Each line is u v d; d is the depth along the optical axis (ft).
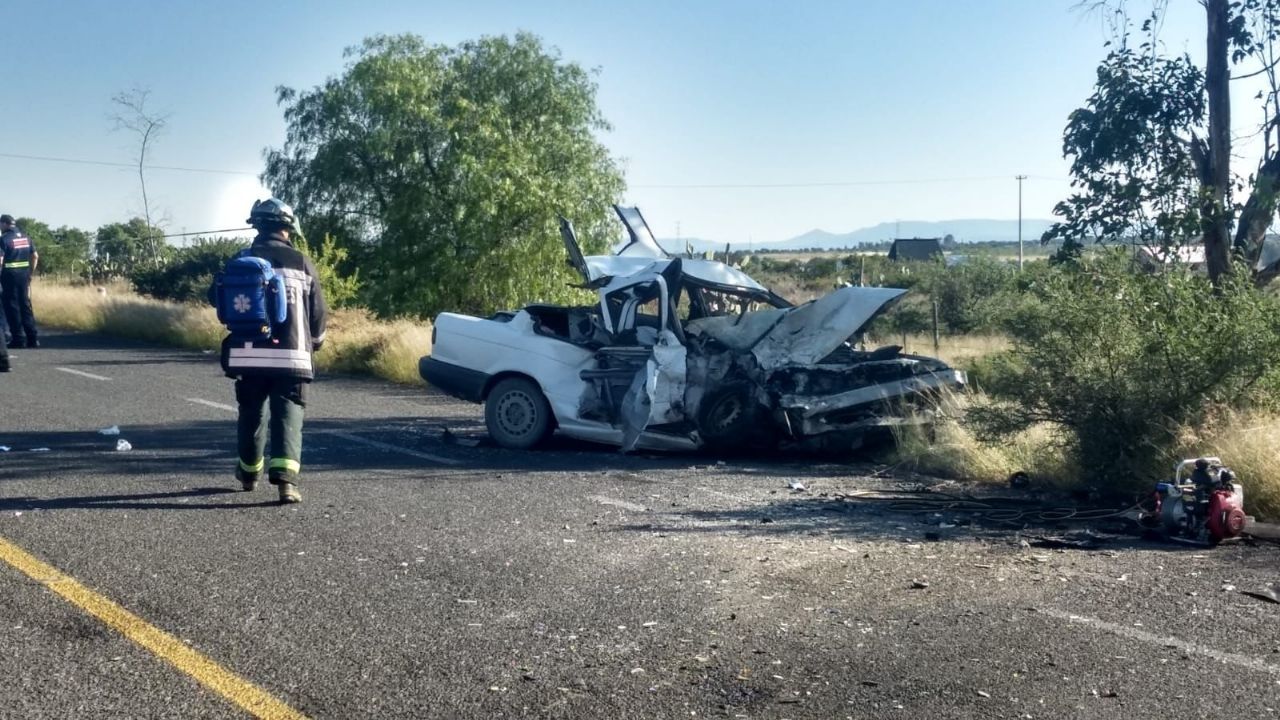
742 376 34.65
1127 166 36.19
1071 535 24.04
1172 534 23.59
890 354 37.04
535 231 99.55
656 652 16.31
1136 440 28.30
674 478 30.68
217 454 32.55
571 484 29.37
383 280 99.66
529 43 105.81
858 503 27.45
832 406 33.45
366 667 15.61
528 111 104.58
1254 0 34.76
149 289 122.21
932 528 24.62
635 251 44.86
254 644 16.42
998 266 126.11
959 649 16.52
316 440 36.86
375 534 23.07
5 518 23.81
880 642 16.80
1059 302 30.09
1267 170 35.32
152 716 13.88
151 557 20.94
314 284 26.22
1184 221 34.30
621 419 34.94
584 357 35.55
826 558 21.71
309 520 24.26
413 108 96.58
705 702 14.55
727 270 37.88
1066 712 14.26
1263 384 28.12
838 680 15.29
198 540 22.29
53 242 178.60
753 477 31.17
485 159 97.55
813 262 216.95
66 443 34.37
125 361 63.62
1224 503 22.86
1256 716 14.16
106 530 22.91
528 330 36.63
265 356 25.35
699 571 20.56
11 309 71.10
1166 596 19.26
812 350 35.06
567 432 35.40
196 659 15.78
